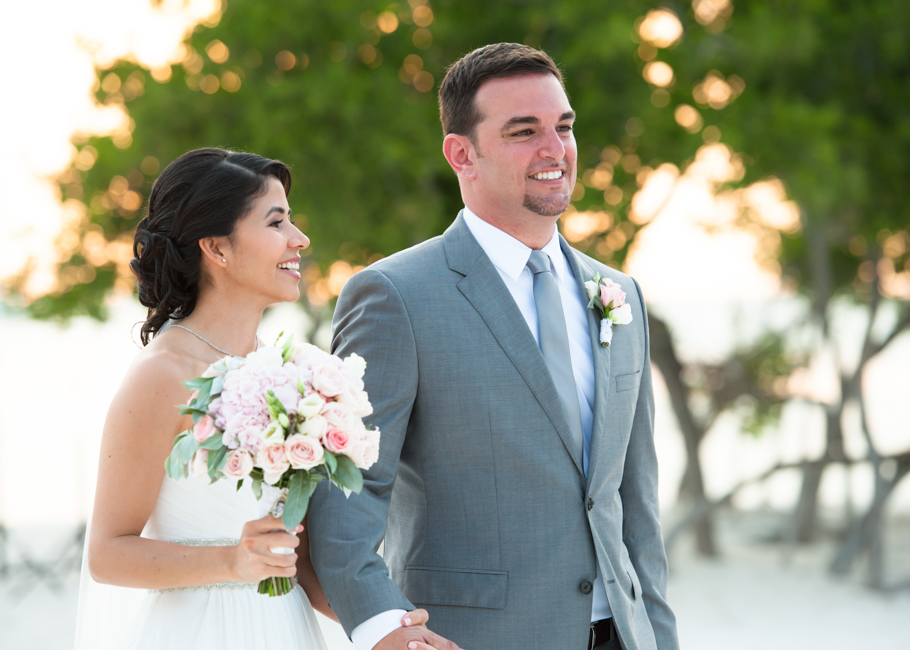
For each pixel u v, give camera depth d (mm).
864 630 16812
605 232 16062
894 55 16047
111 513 4031
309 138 14484
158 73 15570
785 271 24062
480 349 4457
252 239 4293
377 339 4391
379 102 14773
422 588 4414
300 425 3580
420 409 4441
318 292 17719
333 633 15719
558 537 4418
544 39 15859
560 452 4457
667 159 15305
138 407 4055
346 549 4035
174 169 4383
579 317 4906
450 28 15492
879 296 20844
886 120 16906
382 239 15508
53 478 28266
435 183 16703
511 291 4715
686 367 23312
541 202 4598
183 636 4133
